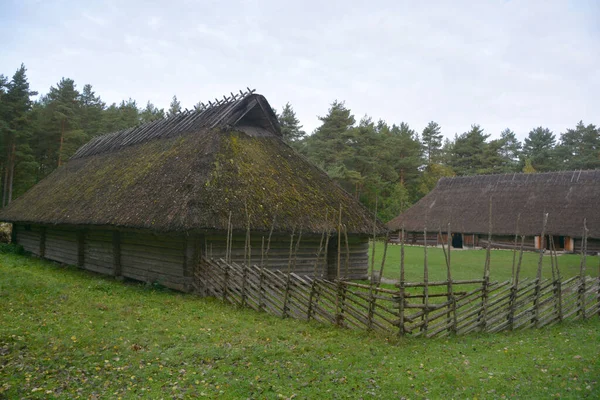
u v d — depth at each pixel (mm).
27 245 23688
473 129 63312
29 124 37469
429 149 69875
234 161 15172
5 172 39094
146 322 9062
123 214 14000
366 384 6215
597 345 8273
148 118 55531
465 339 8578
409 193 53094
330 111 46781
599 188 34344
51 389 5883
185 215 12016
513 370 6793
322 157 45062
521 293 9789
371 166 46656
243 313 10312
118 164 19516
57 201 19609
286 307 9992
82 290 12227
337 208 16281
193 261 12867
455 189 42000
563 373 6676
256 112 18609
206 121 17906
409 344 8094
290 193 15398
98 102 53844
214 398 5746
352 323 8930
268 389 6012
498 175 40656
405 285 8398
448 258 8875
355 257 16875
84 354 7035
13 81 37750
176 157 15984
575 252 32094
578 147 65750
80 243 18375
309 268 15469
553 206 34844
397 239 42219
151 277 14461
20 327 8062
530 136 71688
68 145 38312
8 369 6391
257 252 14242
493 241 36375
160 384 6125
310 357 7230
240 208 13164
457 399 5797
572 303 10773
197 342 7895
